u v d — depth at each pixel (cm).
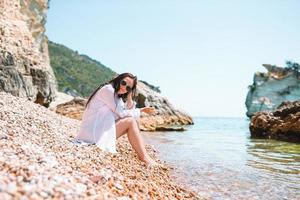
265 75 7875
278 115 1800
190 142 1448
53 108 2091
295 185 636
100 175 402
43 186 296
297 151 1184
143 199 402
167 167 769
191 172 738
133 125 655
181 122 3088
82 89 11681
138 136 653
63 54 13438
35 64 1717
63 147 543
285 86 7606
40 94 1727
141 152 650
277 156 1046
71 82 11706
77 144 606
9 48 1592
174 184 590
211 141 1545
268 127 1755
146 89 2942
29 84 1616
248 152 1144
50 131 700
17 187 279
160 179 576
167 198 459
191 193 542
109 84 671
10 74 1498
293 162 917
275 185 635
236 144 1430
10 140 477
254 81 7950
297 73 7688
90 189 335
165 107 2975
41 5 2967
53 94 1858
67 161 442
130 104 699
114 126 642
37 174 323
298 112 1634
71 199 292
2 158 358
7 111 759
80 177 367
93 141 633
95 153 560
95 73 13262
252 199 539
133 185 441
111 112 655
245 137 1867
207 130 2547
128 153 764
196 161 895
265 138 1766
